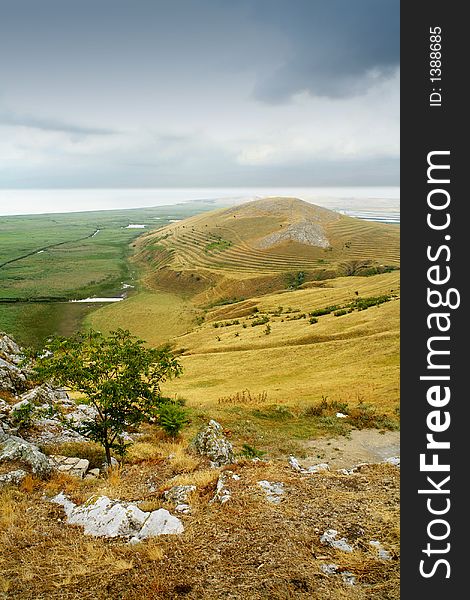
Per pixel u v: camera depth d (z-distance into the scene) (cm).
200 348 8212
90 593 847
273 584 851
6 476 1438
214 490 1353
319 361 5700
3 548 1025
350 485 1416
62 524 1171
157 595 829
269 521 1110
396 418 2869
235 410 3159
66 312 14212
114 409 1769
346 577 889
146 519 1141
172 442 2341
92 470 1747
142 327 13062
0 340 3028
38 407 2220
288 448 2370
